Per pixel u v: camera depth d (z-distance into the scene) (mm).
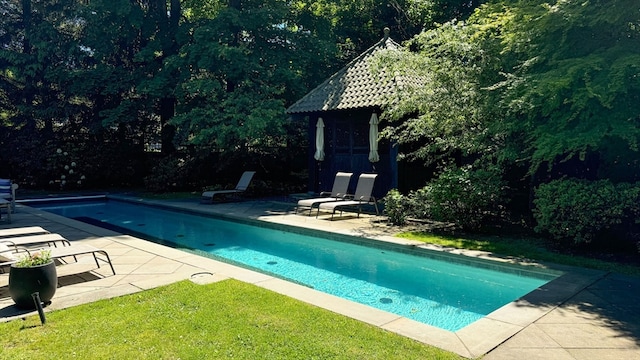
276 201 15133
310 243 9789
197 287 5363
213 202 14984
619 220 6695
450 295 6281
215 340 3820
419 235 8789
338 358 3479
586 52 7516
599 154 8391
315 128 15352
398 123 12836
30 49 21469
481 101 9094
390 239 8398
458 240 8258
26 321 4301
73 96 21594
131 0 20578
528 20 7859
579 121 7121
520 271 6488
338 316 4379
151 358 3496
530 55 7863
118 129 22078
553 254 7105
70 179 20516
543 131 7336
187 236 10820
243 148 17828
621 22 7102
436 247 7668
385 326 4141
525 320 4289
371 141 12883
